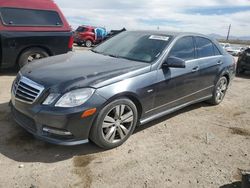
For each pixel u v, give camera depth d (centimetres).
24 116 382
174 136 453
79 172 339
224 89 638
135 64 429
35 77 381
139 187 320
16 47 762
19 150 377
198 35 554
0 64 767
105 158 373
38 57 807
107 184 321
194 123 514
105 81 373
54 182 318
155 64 437
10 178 319
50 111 345
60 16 837
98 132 372
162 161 376
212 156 399
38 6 799
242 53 1106
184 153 401
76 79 365
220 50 611
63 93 349
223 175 355
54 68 405
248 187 293
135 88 400
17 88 391
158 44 476
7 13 750
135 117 415
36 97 359
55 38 819
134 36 523
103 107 368
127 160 372
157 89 436
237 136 472
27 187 307
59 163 355
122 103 390
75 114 346
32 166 344
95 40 2378
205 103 636
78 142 361
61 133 352
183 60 447
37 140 404
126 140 422
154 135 450
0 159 353
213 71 571
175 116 541
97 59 454
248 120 552
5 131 424
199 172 357
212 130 490
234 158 399
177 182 334
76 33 2352
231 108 621
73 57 471
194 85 523
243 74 1145
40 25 795
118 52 491
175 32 524
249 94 770
